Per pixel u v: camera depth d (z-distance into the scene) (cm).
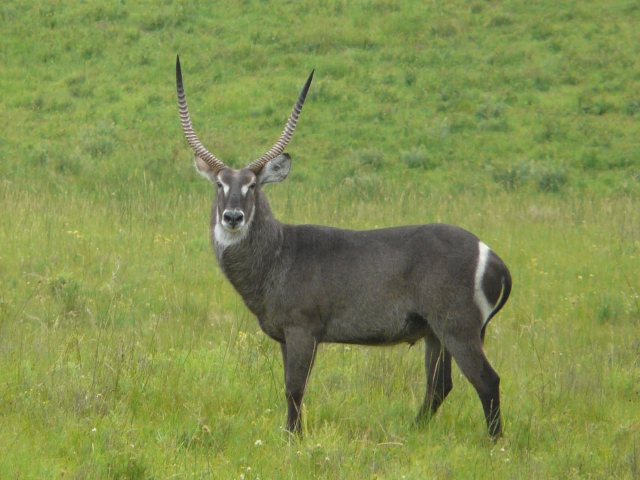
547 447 1702
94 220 3547
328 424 1759
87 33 7438
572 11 7800
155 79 6806
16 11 7656
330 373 2008
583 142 5816
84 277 2769
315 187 4944
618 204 4481
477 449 1656
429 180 5291
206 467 1477
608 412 1905
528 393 1980
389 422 1762
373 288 1727
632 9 7825
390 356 2152
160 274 2881
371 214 3978
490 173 5341
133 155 5391
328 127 6088
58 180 4666
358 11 7950
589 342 2447
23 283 2658
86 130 5716
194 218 3759
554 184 5078
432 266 1700
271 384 1930
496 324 2578
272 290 1756
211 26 7669
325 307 1741
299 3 8106
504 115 6225
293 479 1445
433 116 6272
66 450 1508
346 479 1452
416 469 1509
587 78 6731
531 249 3422
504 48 7231
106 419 1644
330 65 6994
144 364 1917
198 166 1902
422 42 7400
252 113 6253
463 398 1938
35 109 6200
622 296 2816
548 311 2727
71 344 2073
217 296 2708
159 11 7869
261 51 7231
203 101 6450
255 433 1661
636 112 6203
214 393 1828
